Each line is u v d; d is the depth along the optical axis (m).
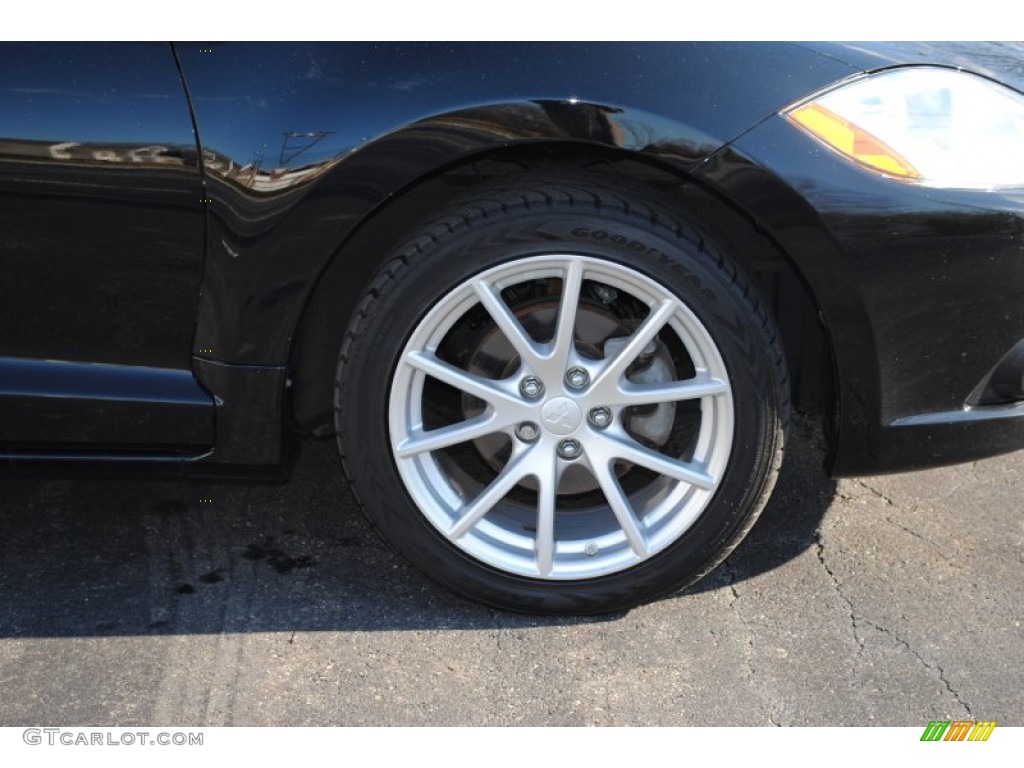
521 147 2.29
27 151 2.20
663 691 2.34
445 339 2.58
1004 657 2.43
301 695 2.32
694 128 2.16
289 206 2.21
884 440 2.39
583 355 2.42
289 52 2.19
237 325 2.31
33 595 2.59
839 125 2.20
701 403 2.41
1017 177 2.25
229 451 2.43
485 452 2.55
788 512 2.95
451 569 2.49
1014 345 2.33
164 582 2.65
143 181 2.21
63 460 2.47
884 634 2.50
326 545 2.81
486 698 2.32
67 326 2.36
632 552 2.48
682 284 2.27
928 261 2.24
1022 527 2.88
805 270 2.26
